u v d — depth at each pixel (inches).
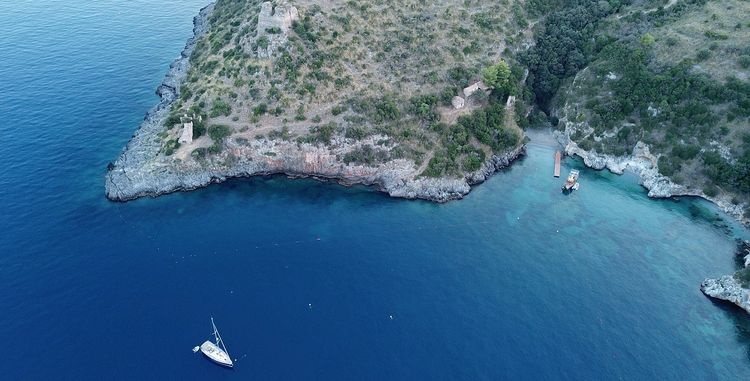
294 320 4025.6
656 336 3993.6
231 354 3764.8
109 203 5226.4
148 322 3964.1
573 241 4877.0
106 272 4389.8
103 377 3590.1
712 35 6058.1
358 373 3671.3
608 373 3720.5
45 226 4859.7
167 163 5546.3
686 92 5802.2
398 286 4340.6
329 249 4714.6
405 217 5172.2
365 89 6028.5
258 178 5718.5
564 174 5876.0
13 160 5649.6
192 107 5979.3
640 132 5944.9
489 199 5457.7
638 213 5285.4
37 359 3686.0
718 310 4252.0
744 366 3811.5
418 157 5664.4
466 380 3649.1
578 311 4163.4
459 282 4394.7
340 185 5639.8
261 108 5816.9
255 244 4753.9
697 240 4945.9
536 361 3782.0
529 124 6633.9
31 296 4128.9
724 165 5418.3
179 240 4778.5
